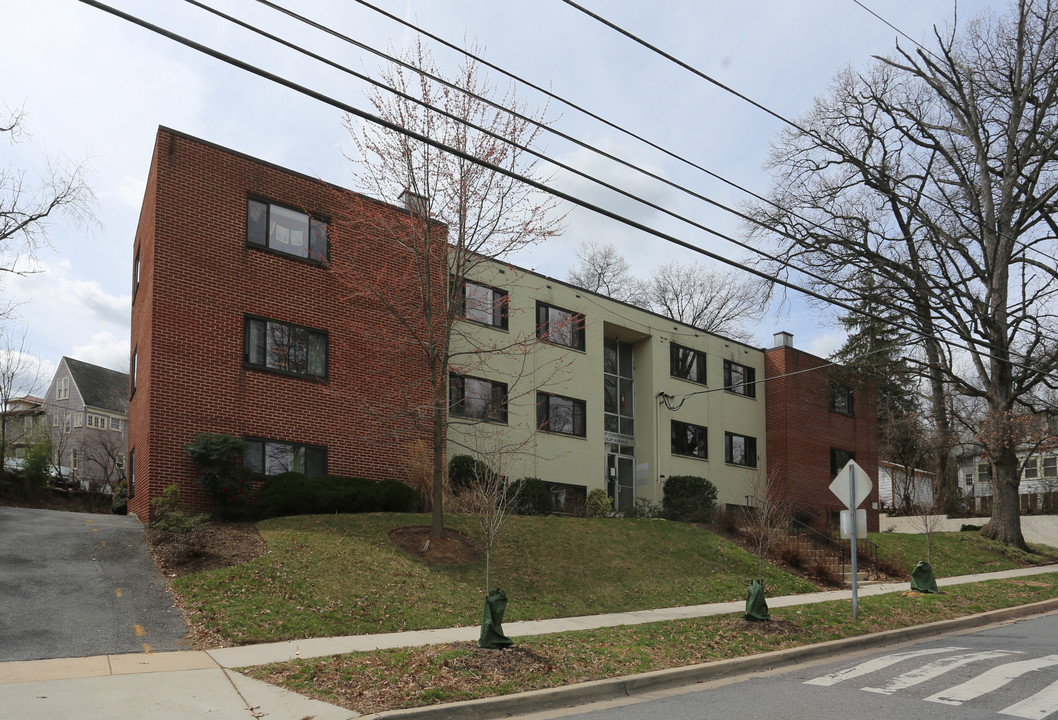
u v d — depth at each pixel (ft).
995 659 35.70
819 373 121.90
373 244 69.36
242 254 63.05
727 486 108.99
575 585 53.47
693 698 29.01
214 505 57.93
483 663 30.58
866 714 25.67
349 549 50.16
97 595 39.93
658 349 102.58
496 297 83.15
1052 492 144.25
